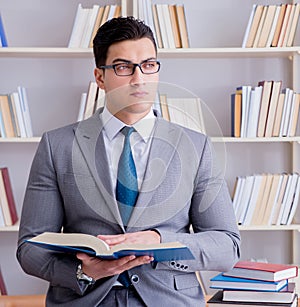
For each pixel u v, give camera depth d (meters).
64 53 3.25
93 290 1.87
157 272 1.89
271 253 3.53
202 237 1.89
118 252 1.66
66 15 3.45
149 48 1.84
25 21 3.45
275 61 3.49
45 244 1.71
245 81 3.49
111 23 1.87
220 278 2.20
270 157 3.52
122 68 1.83
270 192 3.23
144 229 1.85
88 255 1.76
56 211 1.96
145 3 3.17
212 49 3.17
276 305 2.12
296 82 3.39
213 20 3.47
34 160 1.98
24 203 1.99
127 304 1.87
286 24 3.22
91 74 3.47
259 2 3.47
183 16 3.19
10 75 3.47
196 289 1.96
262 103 3.22
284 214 3.23
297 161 3.42
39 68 3.47
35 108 3.48
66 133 1.97
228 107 3.49
